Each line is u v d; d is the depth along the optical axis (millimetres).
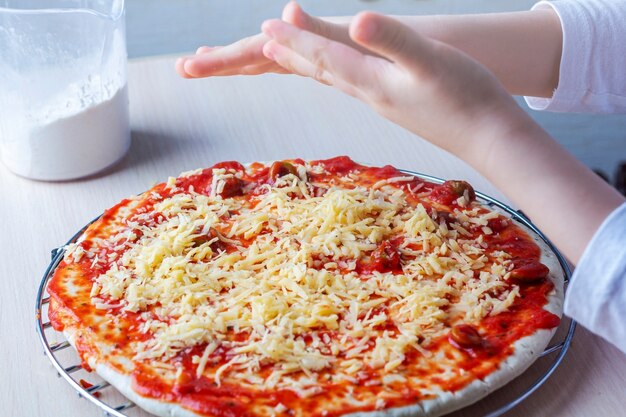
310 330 550
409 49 437
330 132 806
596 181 473
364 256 615
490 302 570
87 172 737
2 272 634
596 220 463
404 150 782
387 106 476
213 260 608
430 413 498
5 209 702
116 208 668
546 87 654
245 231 637
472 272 595
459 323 558
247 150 775
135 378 511
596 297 459
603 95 649
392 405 495
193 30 1281
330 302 563
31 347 571
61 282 592
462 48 624
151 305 571
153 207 669
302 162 716
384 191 681
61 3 768
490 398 532
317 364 520
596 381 548
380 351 528
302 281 580
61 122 707
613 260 451
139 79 890
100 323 555
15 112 707
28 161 724
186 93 866
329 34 528
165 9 1246
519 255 615
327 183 694
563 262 622
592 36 632
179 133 801
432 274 596
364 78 466
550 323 553
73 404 532
